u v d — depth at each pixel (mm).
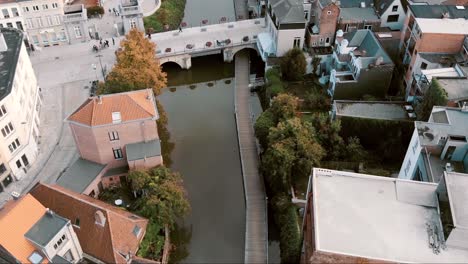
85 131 70688
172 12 118188
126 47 84250
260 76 101875
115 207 65875
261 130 79000
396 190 52750
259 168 78062
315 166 70062
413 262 45625
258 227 68938
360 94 86688
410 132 75250
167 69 104375
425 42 80188
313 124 78125
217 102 97062
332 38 96500
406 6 95625
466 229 46094
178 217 71375
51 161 79438
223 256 67562
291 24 92812
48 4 99438
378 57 83125
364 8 98562
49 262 55250
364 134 77562
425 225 49375
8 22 99125
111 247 59281
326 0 93125
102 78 96562
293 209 68062
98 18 113250
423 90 76188
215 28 108625
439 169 60812
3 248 53375
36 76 97062
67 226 56250
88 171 73250
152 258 63188
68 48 104812
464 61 79438
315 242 47125
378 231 48594
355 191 52594
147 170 71000
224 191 77000
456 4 93375
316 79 94500
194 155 83625
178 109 95062
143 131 72750
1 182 73688
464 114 65062
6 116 71375
